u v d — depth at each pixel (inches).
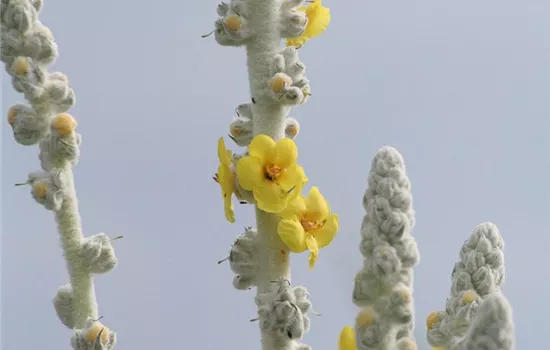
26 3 31.9
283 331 30.9
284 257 31.5
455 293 30.4
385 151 30.2
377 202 29.9
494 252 30.4
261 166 30.7
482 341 27.6
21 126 31.9
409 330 30.0
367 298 29.9
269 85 31.5
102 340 31.5
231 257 31.6
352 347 30.3
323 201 31.2
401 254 29.8
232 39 31.8
